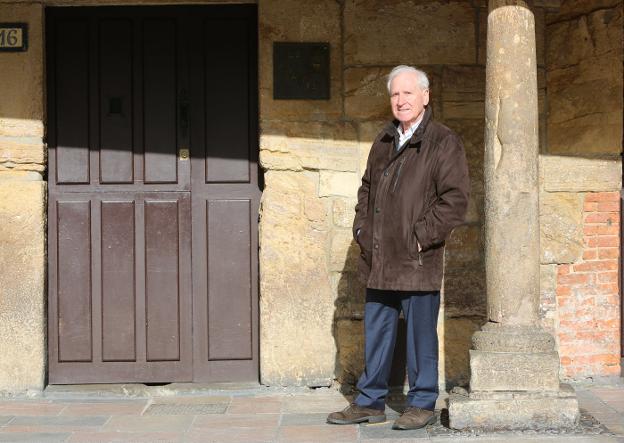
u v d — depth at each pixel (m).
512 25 5.32
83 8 6.48
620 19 6.38
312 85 6.32
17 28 6.24
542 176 6.42
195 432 5.34
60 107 6.49
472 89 6.39
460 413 5.23
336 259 6.35
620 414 5.61
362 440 5.10
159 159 6.52
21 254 6.28
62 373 6.51
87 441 5.16
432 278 5.19
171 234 6.54
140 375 6.54
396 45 6.37
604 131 6.43
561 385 5.42
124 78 6.52
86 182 6.51
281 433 5.29
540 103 6.41
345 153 6.35
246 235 6.55
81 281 6.51
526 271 5.35
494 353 5.27
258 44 6.37
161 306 6.54
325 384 6.37
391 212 5.21
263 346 6.35
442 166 5.14
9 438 5.23
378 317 5.43
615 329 6.48
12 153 6.27
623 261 6.54
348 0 6.34
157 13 6.50
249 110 6.54
